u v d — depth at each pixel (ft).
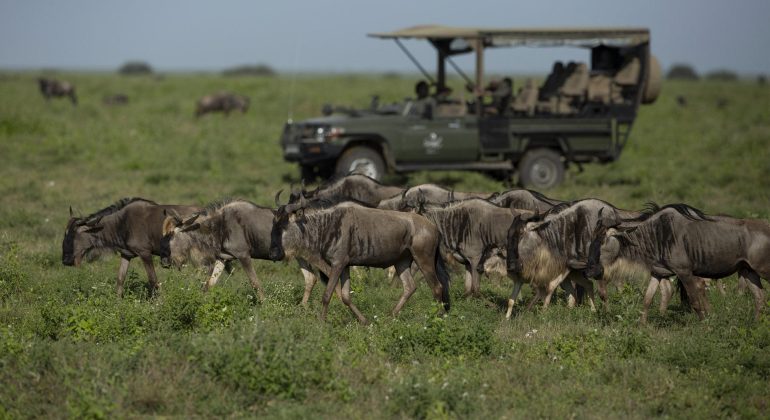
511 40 192.03
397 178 206.08
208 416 69.56
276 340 77.05
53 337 89.51
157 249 108.17
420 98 200.34
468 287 111.96
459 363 81.35
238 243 105.19
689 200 180.75
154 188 190.29
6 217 152.25
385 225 99.04
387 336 88.89
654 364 84.23
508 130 198.39
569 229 105.50
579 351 86.38
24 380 73.15
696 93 613.93
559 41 193.36
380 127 190.29
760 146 272.31
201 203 166.81
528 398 74.59
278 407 70.13
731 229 98.17
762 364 82.69
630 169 233.96
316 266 99.40
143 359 78.02
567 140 202.59
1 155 237.04
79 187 189.88
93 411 65.46
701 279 102.22
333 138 188.03
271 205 162.50
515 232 103.09
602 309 106.42
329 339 84.33
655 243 100.17
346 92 522.06
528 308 106.42
